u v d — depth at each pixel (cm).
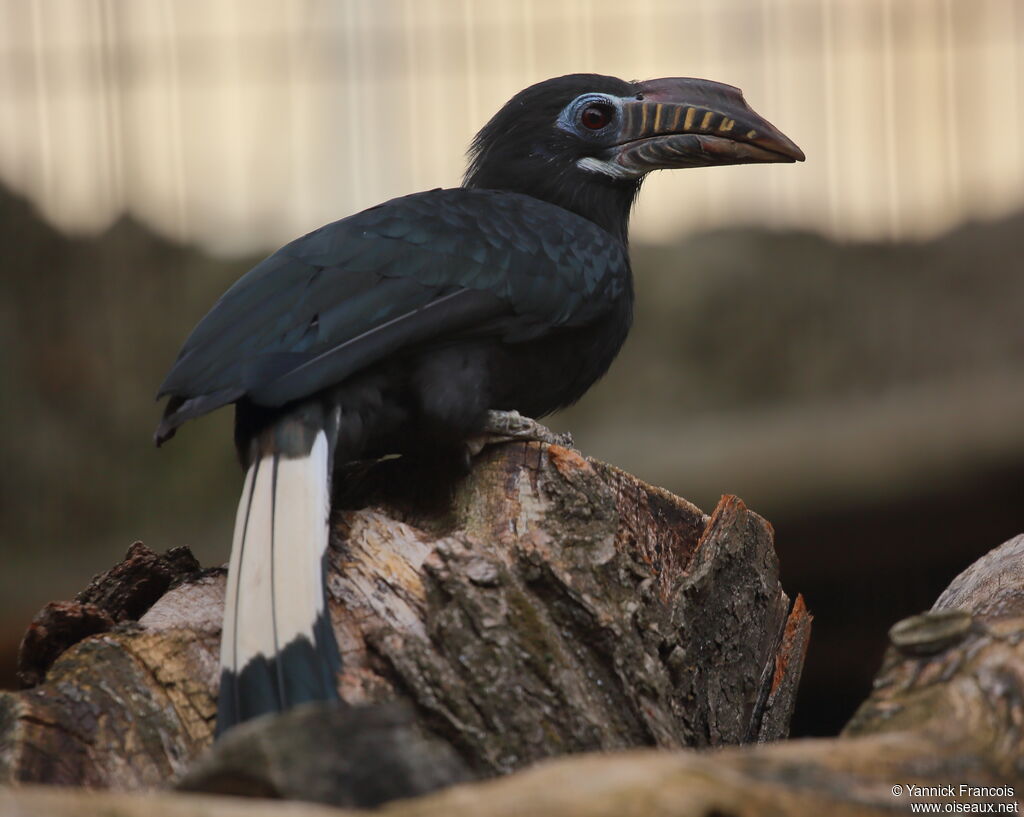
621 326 1192
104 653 791
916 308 3156
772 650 1007
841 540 2688
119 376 3378
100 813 514
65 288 3419
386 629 799
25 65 3319
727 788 541
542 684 786
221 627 824
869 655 2450
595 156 1297
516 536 898
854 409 2966
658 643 860
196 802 527
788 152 1286
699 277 3219
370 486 1023
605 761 559
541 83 1315
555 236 1123
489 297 1050
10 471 3219
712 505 2711
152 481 3291
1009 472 2636
